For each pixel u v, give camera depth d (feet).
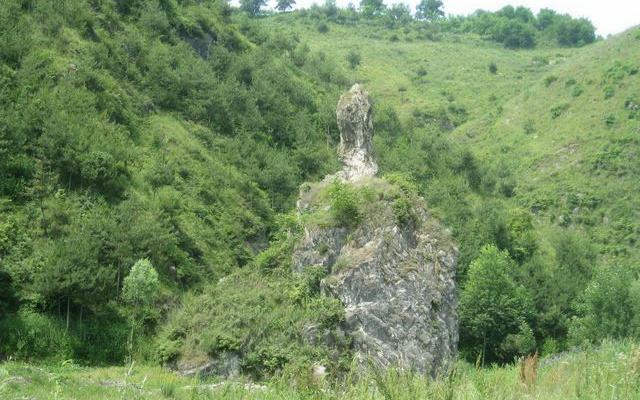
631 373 40.01
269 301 102.37
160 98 208.64
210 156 200.34
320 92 303.07
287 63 306.55
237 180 195.21
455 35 618.03
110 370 93.86
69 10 197.67
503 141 360.48
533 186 302.25
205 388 40.57
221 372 91.71
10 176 131.85
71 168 141.08
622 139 307.99
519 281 191.62
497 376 41.45
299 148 230.89
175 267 141.90
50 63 170.19
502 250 215.31
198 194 177.58
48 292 110.42
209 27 270.67
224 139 213.87
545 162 317.63
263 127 234.58
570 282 192.03
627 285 131.54
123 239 128.67
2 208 124.67
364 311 97.96
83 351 109.19
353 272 100.58
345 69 462.19
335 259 105.81
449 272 109.81
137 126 186.09
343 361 90.12
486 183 283.59
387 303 99.30
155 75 213.25
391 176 116.67
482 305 165.37
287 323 97.14
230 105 228.43
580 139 321.32
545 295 187.42
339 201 108.47
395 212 107.65
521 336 162.30
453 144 301.22
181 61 229.86
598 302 131.44
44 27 183.32
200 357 93.40
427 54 536.83
